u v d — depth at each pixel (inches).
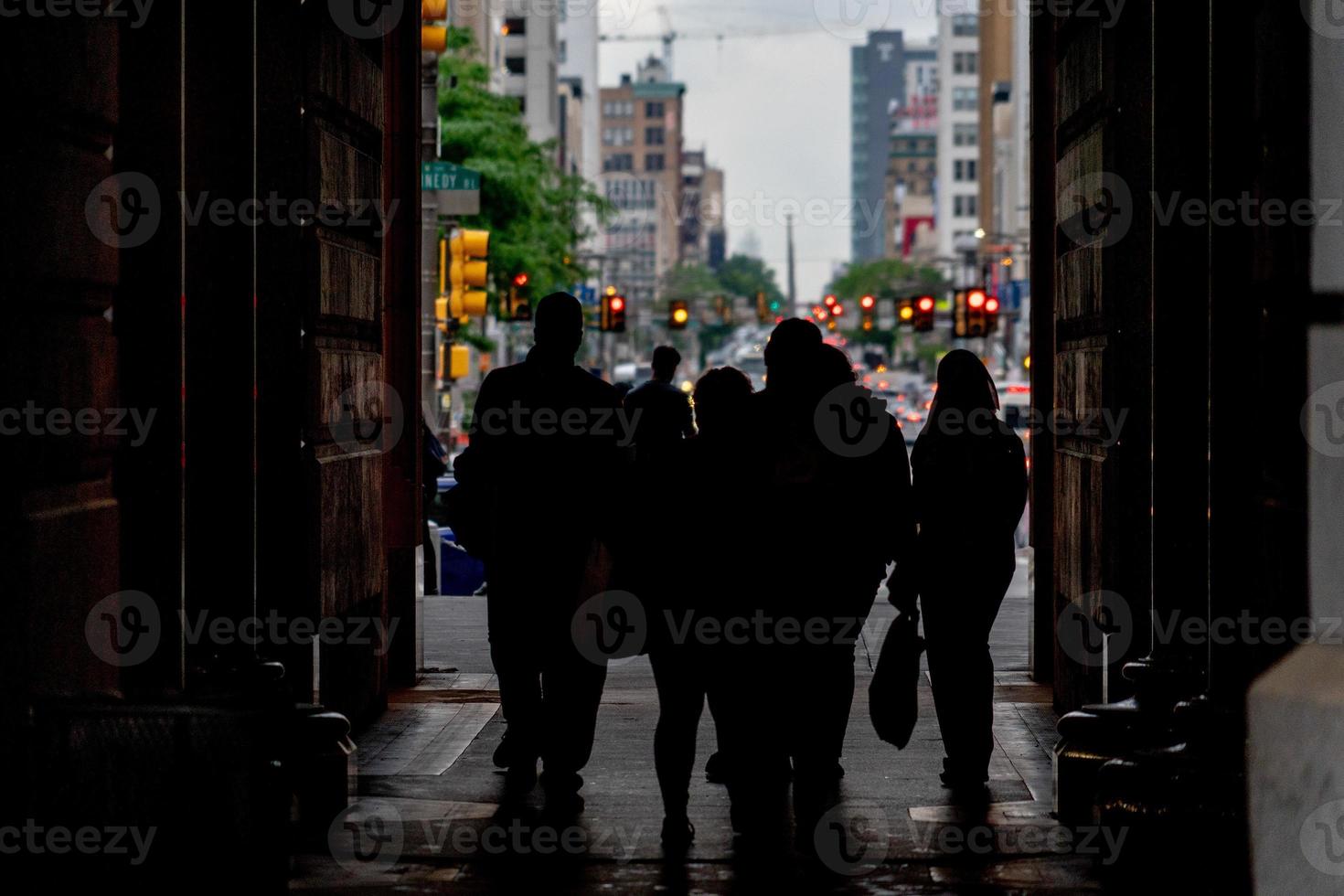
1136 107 786.2
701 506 636.1
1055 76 987.9
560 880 604.4
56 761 506.3
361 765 804.0
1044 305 1045.2
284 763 626.5
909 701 706.2
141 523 632.4
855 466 629.6
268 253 746.8
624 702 1022.4
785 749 639.1
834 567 627.8
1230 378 602.9
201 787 548.1
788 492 627.2
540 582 717.9
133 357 632.4
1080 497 871.1
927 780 773.3
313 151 762.8
